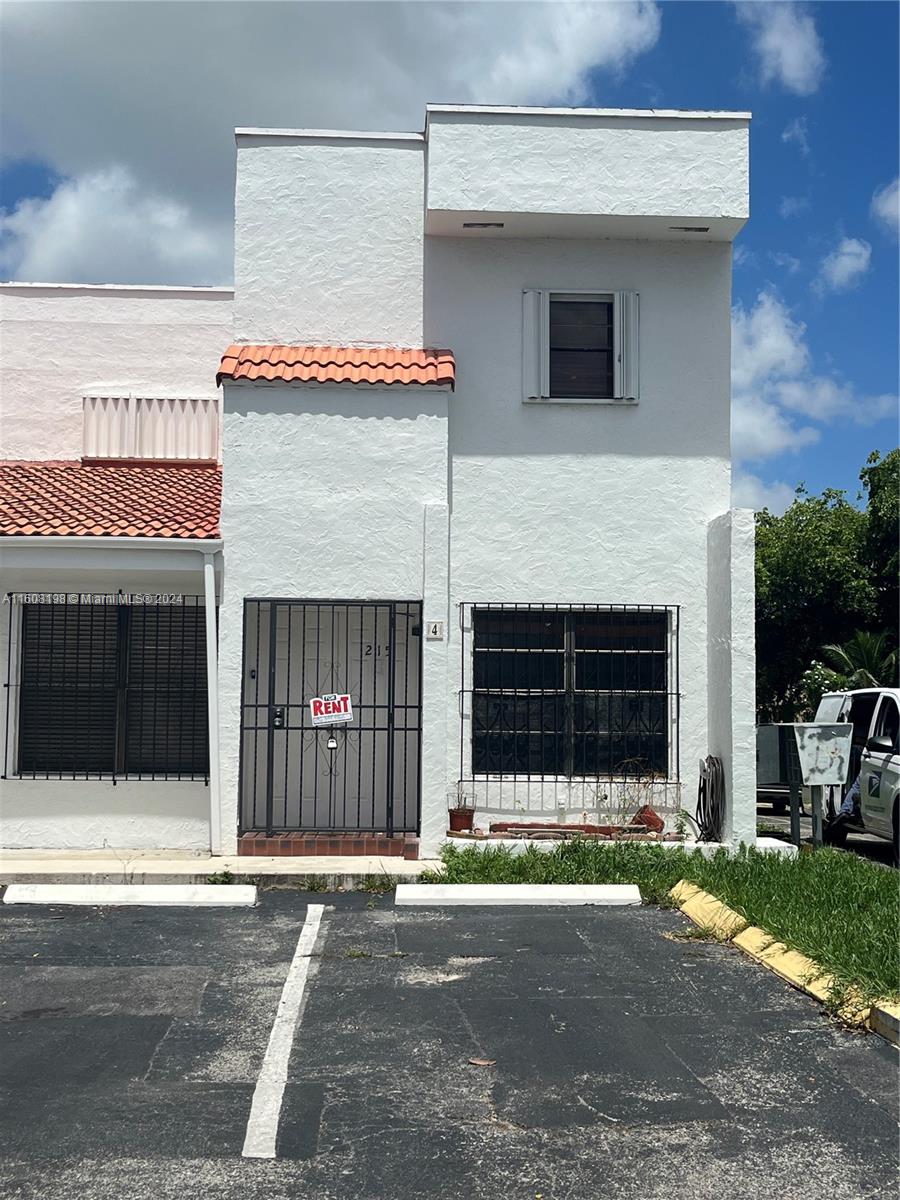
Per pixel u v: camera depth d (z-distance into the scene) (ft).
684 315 42.83
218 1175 15.52
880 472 96.99
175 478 46.47
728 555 39.81
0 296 52.34
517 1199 14.97
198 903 33.06
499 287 42.78
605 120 41.09
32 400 52.06
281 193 43.47
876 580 98.12
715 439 42.47
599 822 41.01
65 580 40.91
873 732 46.55
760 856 37.29
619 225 41.73
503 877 35.78
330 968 26.20
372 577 39.78
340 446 40.06
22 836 40.14
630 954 27.63
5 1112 17.53
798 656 100.63
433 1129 17.15
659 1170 15.85
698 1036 21.48
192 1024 21.99
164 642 41.29
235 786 38.88
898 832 42.45
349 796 41.98
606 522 42.04
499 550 41.78
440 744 38.99
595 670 41.91
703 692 41.88
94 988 24.38
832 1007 22.68
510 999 23.82
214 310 52.70
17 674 40.75
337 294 43.14
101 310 52.49
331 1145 16.55
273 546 39.68
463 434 42.14
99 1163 15.83
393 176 43.57
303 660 39.60
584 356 42.93
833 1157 16.28
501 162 40.86
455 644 41.45
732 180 41.04
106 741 41.04
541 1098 18.39
